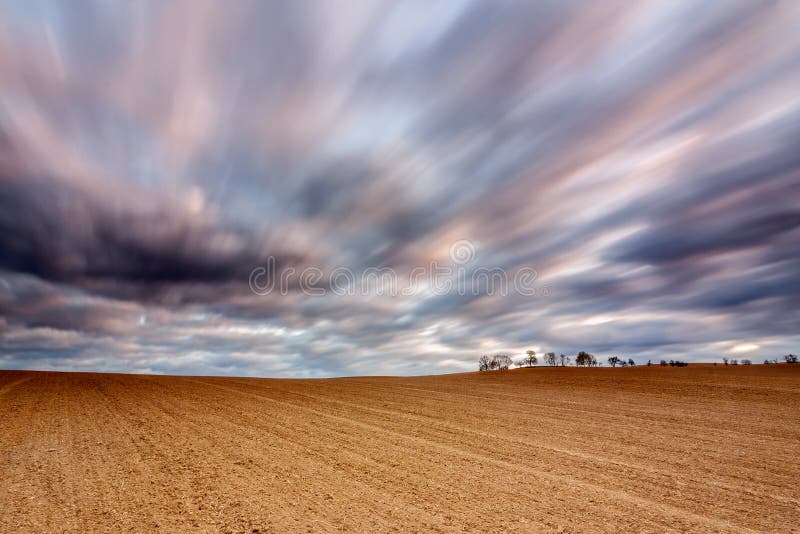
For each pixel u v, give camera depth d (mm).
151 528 6871
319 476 9977
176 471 10125
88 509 7645
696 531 7082
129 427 15695
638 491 9117
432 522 7344
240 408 21500
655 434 15430
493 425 17266
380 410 21531
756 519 7602
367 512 7758
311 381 43750
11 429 14758
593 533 6961
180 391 29812
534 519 7523
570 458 11961
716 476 10266
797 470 10805
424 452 12570
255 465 10812
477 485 9461
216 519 7289
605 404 23766
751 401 23594
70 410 19656
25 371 46125
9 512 7434
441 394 29797
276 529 6922
